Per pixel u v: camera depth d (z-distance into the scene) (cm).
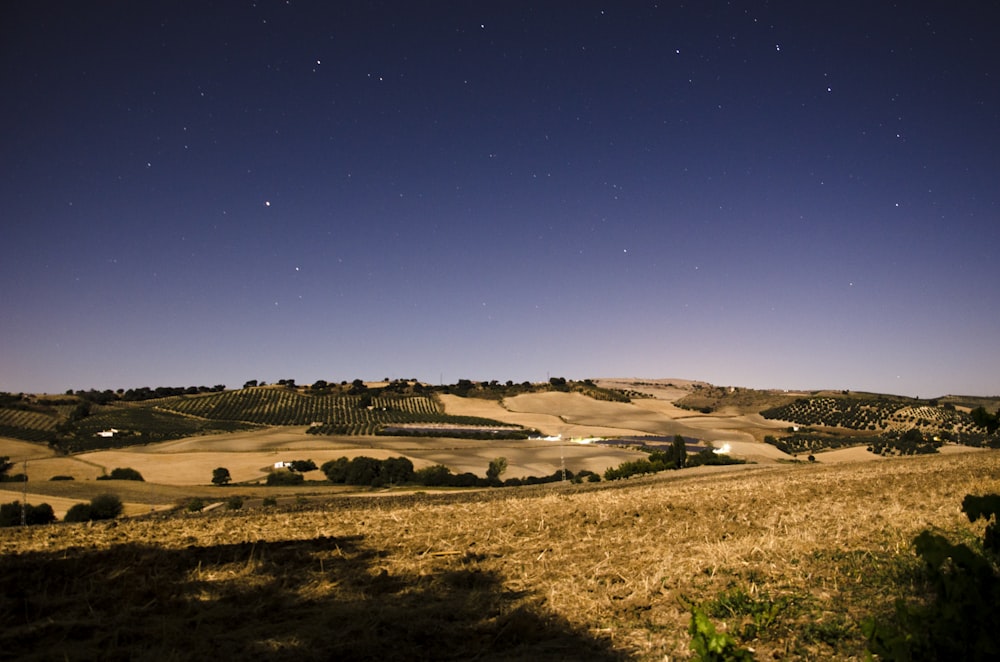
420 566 1055
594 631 720
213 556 1129
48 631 725
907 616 409
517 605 823
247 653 660
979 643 375
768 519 1427
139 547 1215
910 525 1196
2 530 1658
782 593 816
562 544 1229
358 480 6619
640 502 1838
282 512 2247
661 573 941
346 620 771
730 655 432
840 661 604
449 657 654
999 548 456
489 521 1571
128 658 646
